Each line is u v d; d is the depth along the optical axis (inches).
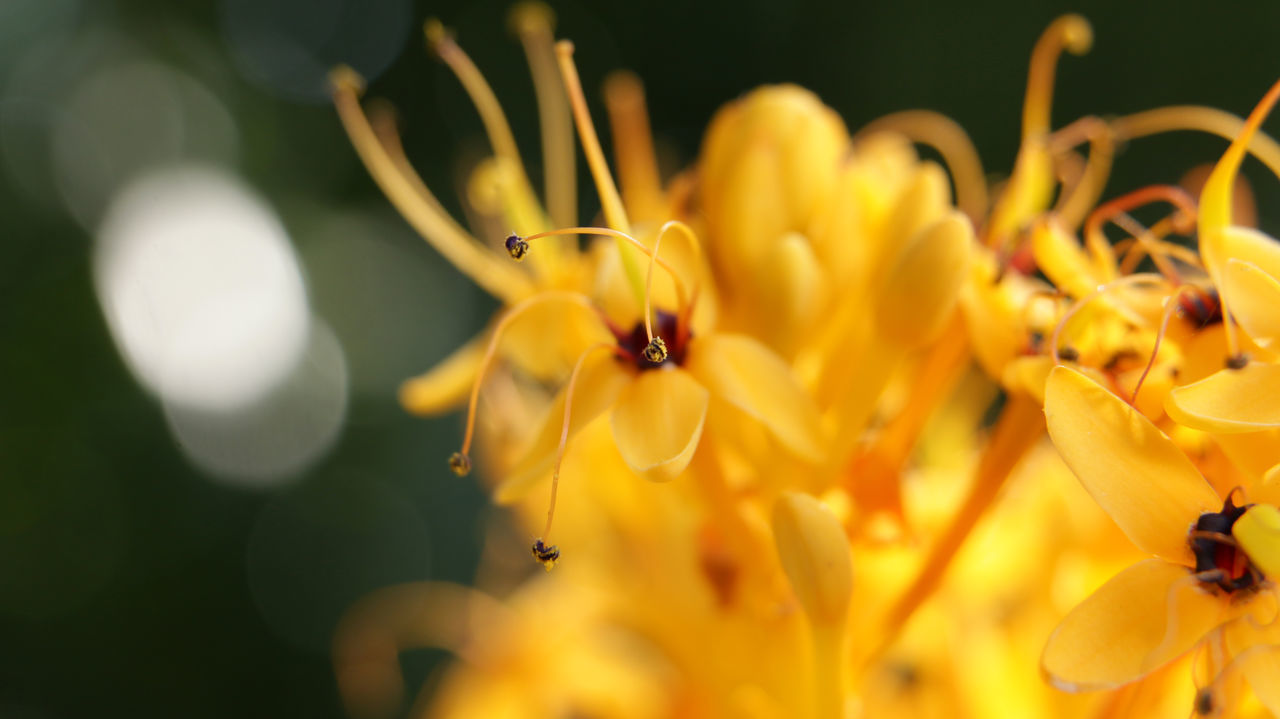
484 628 8.4
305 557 14.8
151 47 15.2
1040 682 7.7
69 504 13.8
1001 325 7.1
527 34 7.8
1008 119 15.1
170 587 14.3
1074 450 6.6
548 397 8.3
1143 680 7.0
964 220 7.0
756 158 7.3
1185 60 14.9
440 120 16.2
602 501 7.9
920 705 8.0
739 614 7.5
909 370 7.7
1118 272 7.2
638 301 7.0
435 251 15.9
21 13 14.9
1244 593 6.5
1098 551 7.7
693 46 16.2
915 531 7.4
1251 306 6.6
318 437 14.9
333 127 15.7
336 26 16.0
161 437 14.2
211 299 14.5
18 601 13.7
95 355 13.9
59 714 13.9
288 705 14.6
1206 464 6.9
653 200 7.8
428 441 15.2
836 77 15.6
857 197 7.4
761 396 6.9
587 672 8.3
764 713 7.5
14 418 13.6
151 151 14.8
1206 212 6.8
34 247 14.0
